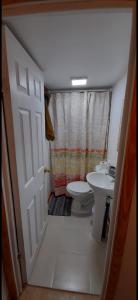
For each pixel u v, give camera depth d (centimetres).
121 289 96
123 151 81
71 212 231
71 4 66
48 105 236
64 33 94
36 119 137
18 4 66
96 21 83
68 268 143
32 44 107
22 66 102
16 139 96
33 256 140
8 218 101
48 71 159
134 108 70
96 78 186
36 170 140
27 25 85
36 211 145
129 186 78
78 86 223
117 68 151
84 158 251
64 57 127
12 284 109
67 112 246
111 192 146
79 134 252
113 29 91
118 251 89
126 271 91
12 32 92
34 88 129
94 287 126
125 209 81
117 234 86
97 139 246
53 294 121
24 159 111
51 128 207
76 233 189
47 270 140
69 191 219
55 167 260
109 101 231
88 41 104
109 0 64
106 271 104
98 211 170
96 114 239
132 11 66
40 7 67
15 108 93
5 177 95
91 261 150
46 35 96
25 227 116
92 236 183
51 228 197
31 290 123
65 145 258
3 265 102
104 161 231
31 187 128
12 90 88
